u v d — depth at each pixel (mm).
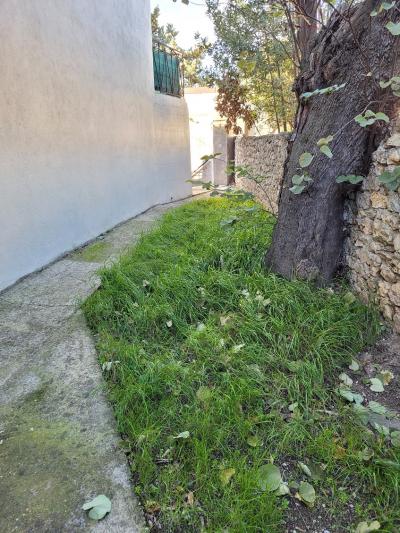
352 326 2146
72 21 3592
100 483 1283
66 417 1586
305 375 1816
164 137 6965
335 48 2221
